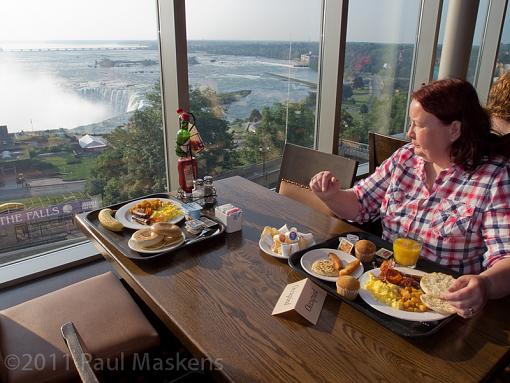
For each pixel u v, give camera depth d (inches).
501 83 51.3
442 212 47.2
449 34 128.5
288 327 33.5
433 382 27.8
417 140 46.4
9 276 67.1
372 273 40.9
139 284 39.9
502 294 35.4
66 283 68.1
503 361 30.4
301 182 72.9
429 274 39.9
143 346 46.2
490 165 44.6
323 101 109.8
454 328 33.5
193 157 62.2
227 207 52.9
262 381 27.8
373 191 56.4
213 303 36.9
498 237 41.7
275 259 44.9
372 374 28.5
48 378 40.4
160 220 53.2
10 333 45.5
